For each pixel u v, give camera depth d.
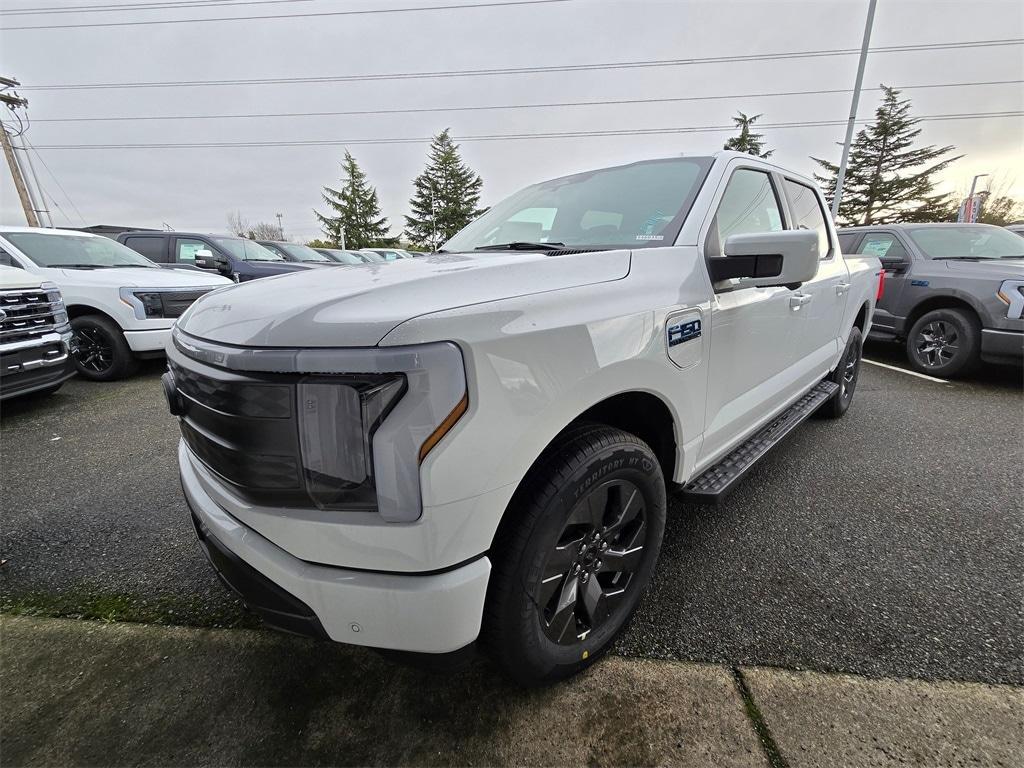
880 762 1.34
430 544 1.10
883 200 39.69
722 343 1.91
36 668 1.71
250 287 1.49
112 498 2.88
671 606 1.94
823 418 4.07
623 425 1.83
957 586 2.04
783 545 2.34
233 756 1.41
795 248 1.60
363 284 1.30
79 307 5.45
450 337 1.07
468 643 1.21
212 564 1.46
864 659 1.68
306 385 1.09
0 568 2.26
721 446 2.15
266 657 1.75
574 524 1.44
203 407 1.26
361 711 1.54
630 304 1.48
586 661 1.61
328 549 1.15
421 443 1.05
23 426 4.06
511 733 1.46
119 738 1.47
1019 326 4.70
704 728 1.45
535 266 1.41
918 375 5.55
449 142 45.94
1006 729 1.42
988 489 2.86
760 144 37.81
